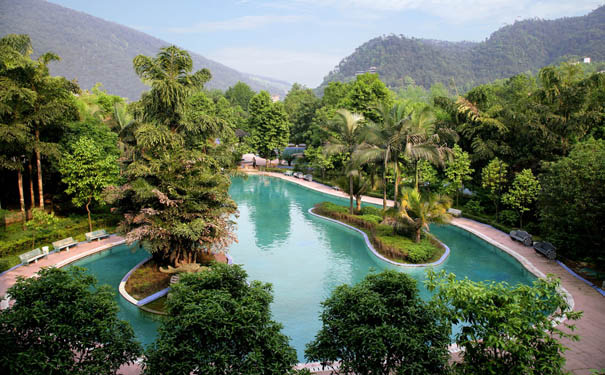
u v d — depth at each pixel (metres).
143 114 19.28
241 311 8.15
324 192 39.69
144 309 14.36
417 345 7.68
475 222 27.16
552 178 18.34
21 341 8.04
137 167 16.45
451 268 19.06
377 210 29.12
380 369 8.03
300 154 72.56
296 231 26.12
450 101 33.44
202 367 7.62
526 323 7.25
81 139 22.45
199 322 7.79
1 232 20.86
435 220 20.88
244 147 60.34
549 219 18.45
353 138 27.84
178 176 16.66
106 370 8.29
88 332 8.50
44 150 21.70
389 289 8.88
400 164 25.62
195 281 9.49
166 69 18.56
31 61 22.16
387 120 24.78
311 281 17.59
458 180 28.14
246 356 7.97
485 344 7.52
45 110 21.70
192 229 15.57
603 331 11.88
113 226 25.05
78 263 19.47
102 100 42.50
